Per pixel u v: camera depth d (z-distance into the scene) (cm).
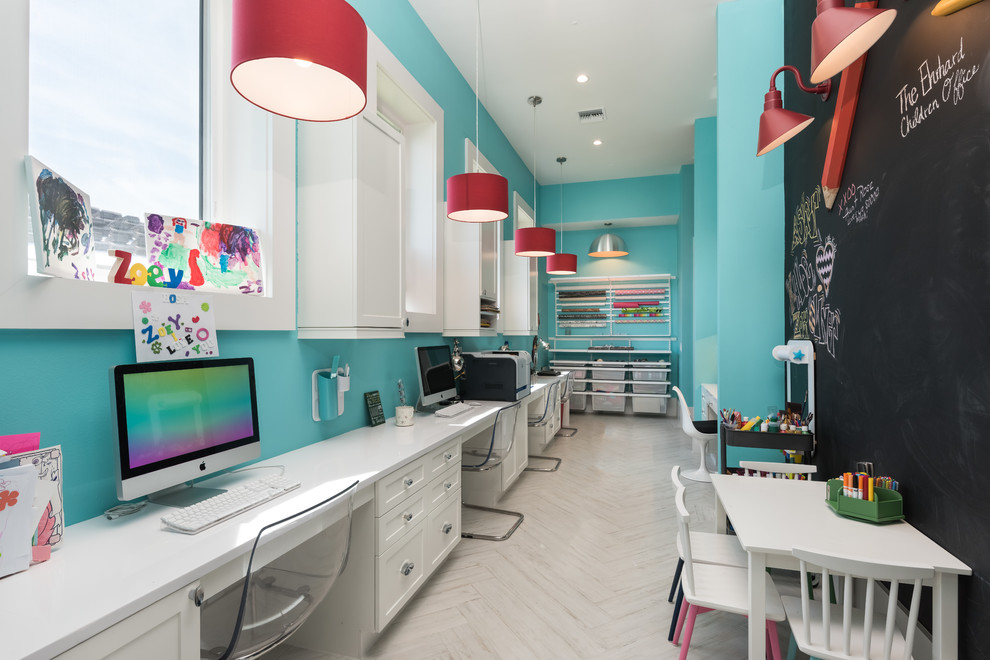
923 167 146
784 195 306
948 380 133
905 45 156
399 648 183
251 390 165
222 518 126
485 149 469
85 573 98
